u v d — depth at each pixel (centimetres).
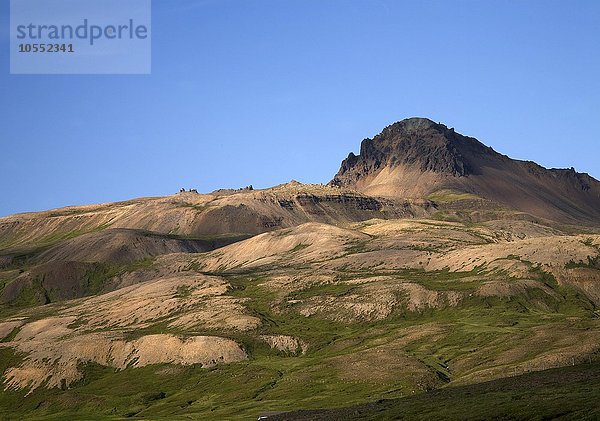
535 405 16388
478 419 16150
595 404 15575
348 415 19725
